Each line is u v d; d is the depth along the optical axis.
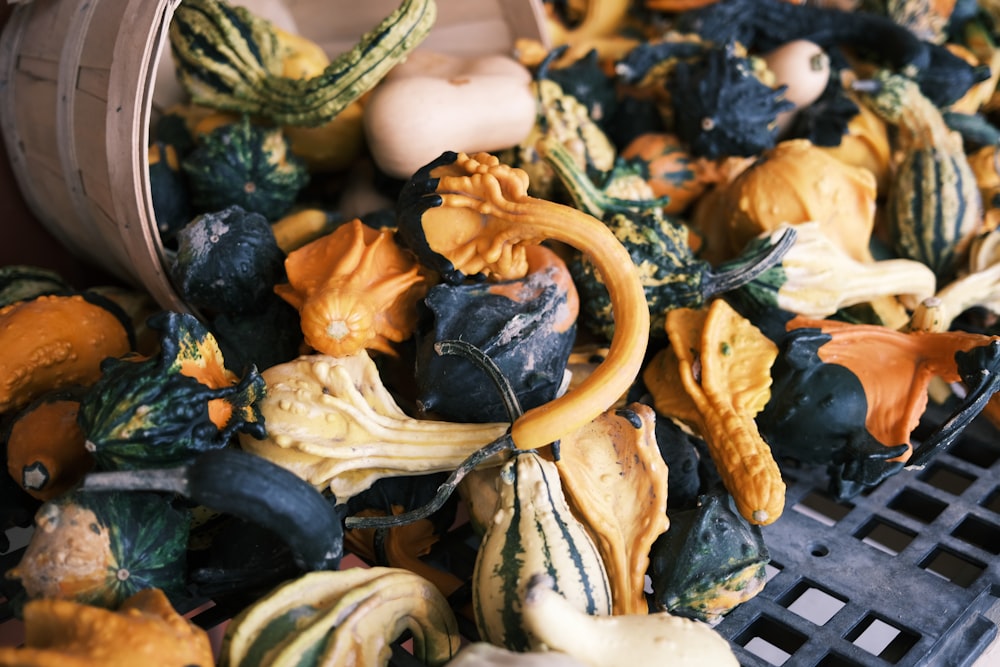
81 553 0.70
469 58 1.08
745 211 1.00
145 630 0.64
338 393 0.78
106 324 0.88
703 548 0.77
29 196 1.02
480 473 0.80
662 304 0.91
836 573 0.83
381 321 0.84
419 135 0.95
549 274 0.84
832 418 0.83
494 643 0.72
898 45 1.15
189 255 0.85
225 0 1.01
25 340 0.84
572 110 1.04
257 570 0.74
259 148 0.96
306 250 0.85
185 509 0.76
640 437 0.80
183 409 0.73
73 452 0.79
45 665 0.61
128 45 0.83
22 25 0.97
